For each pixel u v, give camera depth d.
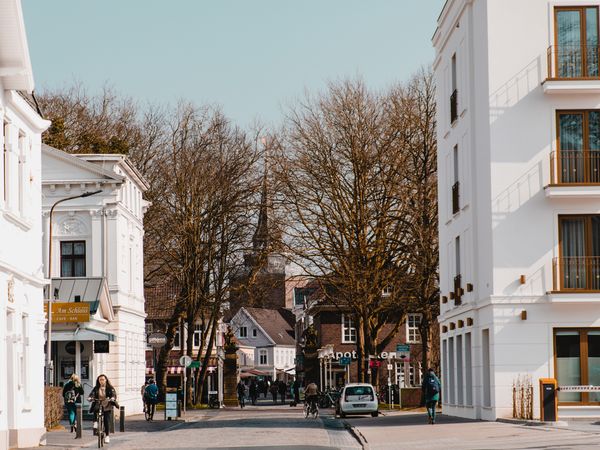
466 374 45.66
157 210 79.62
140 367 69.75
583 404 38.91
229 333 86.62
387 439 32.81
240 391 85.19
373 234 63.78
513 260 39.62
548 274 39.53
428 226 62.53
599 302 39.00
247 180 75.62
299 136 65.19
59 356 56.22
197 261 74.94
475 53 43.00
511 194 39.88
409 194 63.03
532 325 39.34
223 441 34.47
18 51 28.39
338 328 98.62
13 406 30.56
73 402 40.66
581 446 26.05
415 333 94.06
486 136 40.62
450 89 49.00
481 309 41.94
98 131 82.19
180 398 66.88
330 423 49.38
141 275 71.94
